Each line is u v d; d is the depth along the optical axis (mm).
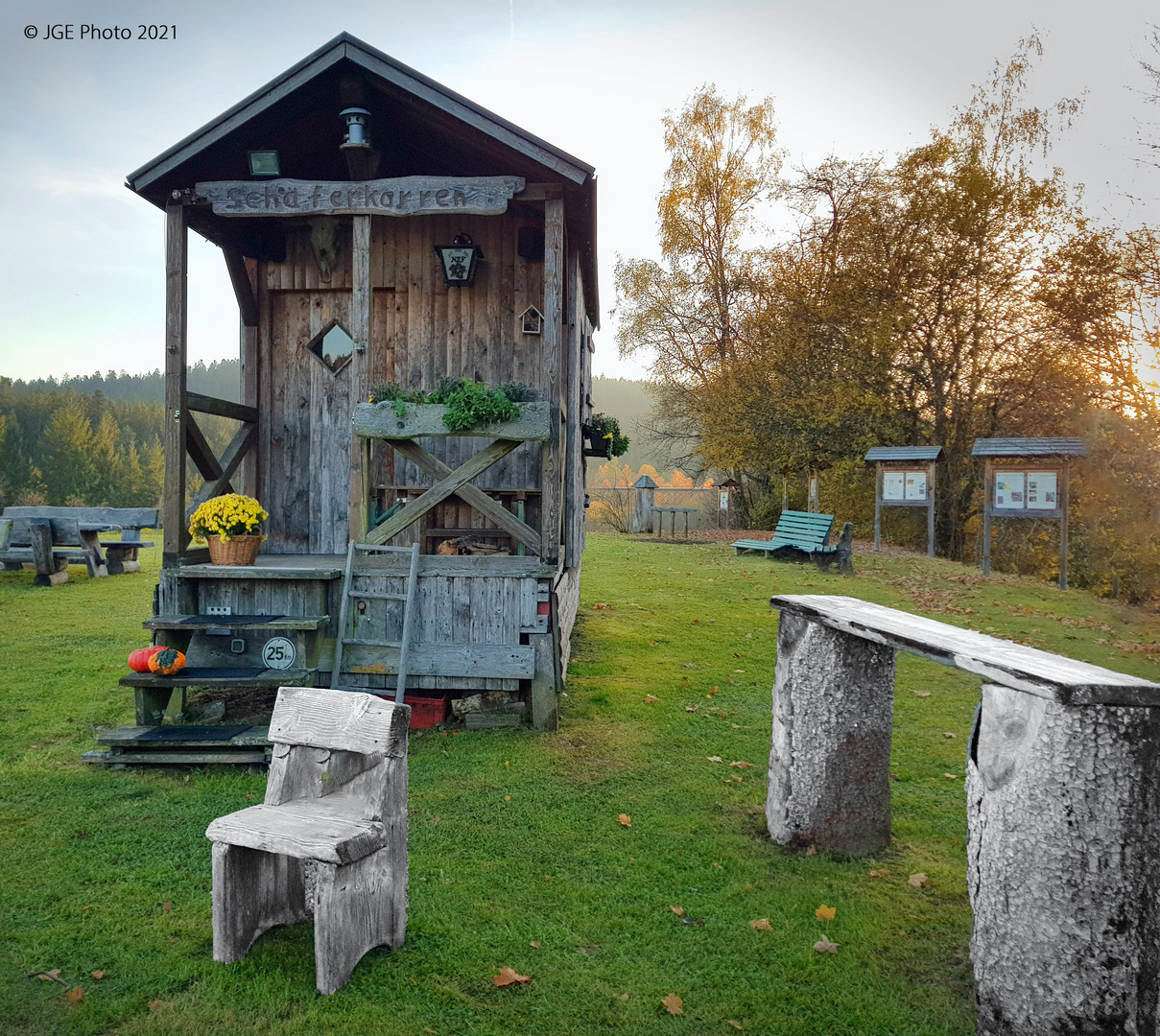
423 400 6328
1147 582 15414
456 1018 2715
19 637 8602
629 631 9539
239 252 7883
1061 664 2703
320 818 3057
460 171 7793
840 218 22266
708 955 3119
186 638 6020
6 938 3150
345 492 8195
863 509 21234
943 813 4512
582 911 3436
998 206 19000
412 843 4094
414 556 6121
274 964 3018
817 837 4004
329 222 7945
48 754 5320
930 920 3377
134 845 4027
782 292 22078
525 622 6180
